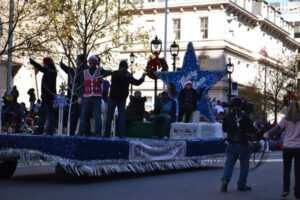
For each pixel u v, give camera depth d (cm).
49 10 2314
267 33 6662
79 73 1252
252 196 910
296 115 868
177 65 5684
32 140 1055
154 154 1252
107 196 862
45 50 2286
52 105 1177
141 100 1562
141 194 899
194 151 1430
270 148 3098
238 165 1688
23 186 982
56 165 1022
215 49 5550
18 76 3058
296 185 861
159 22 5769
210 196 896
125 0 2784
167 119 1389
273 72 5612
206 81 1617
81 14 2617
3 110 1770
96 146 1052
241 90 5550
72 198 827
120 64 1202
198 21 5634
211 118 1614
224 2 5491
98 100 1162
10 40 2255
